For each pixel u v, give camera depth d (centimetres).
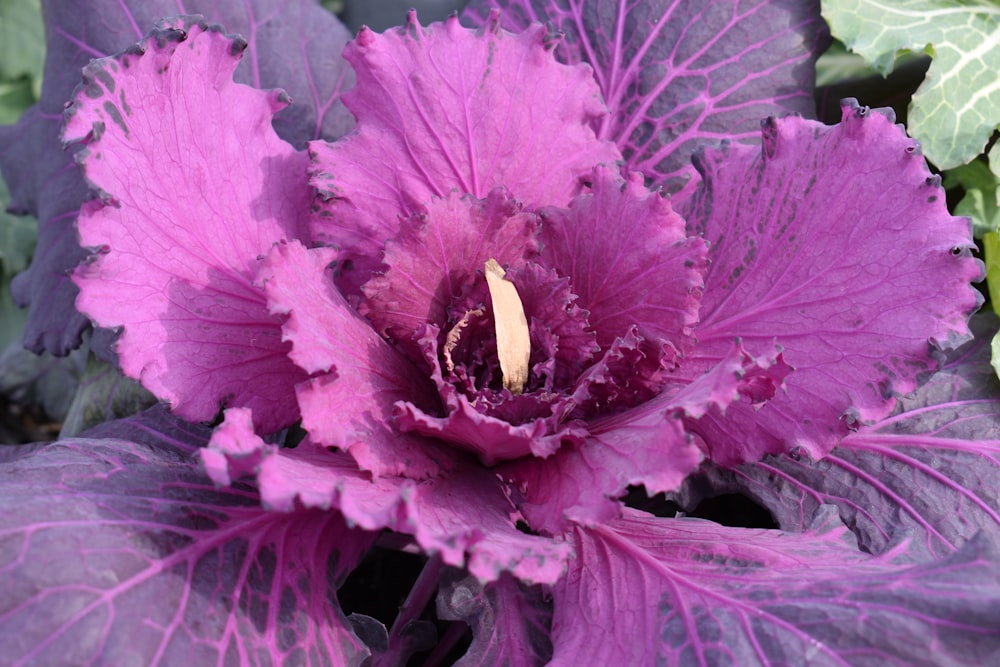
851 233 37
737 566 35
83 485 34
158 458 37
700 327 39
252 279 38
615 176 38
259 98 38
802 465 40
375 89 39
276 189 39
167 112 36
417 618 39
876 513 39
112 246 34
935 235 36
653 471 32
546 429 34
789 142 38
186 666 31
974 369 42
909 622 31
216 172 37
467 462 37
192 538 34
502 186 38
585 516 33
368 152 39
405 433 36
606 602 35
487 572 31
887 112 38
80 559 32
